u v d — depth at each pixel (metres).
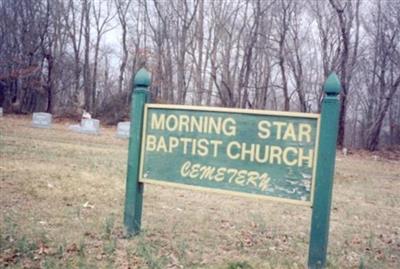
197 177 4.64
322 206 4.00
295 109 38.94
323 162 4.01
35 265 3.92
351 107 43.91
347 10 32.16
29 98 43.56
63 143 17.08
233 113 4.48
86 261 4.05
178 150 4.75
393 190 11.90
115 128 33.09
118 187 8.22
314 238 4.05
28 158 11.24
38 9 42.66
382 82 34.47
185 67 35.94
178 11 35.00
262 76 36.94
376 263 4.68
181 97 34.75
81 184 8.16
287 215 7.08
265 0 40.16
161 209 6.75
